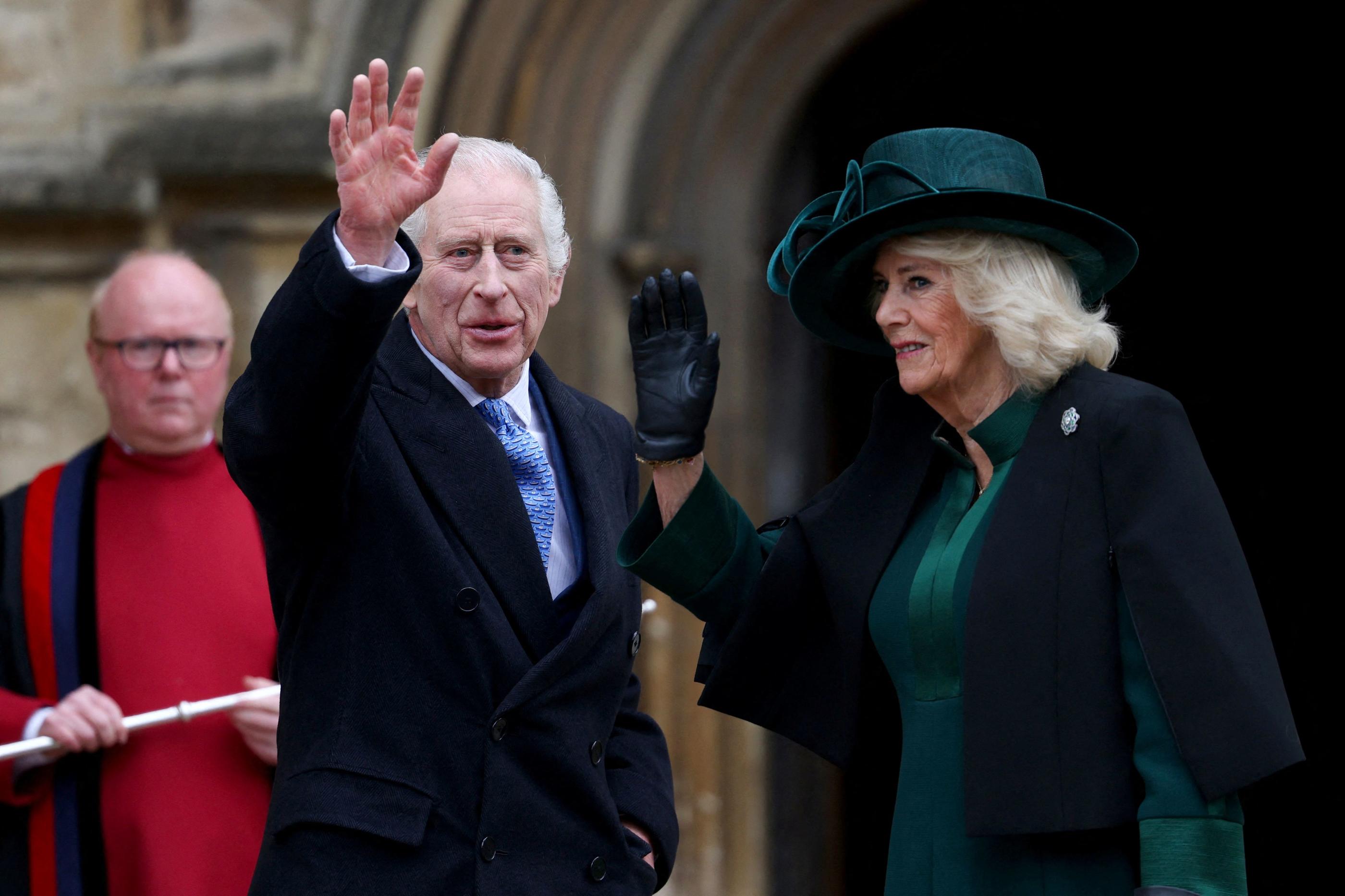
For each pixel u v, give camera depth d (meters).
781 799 23.89
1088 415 9.34
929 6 25.17
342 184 9.09
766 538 11.18
